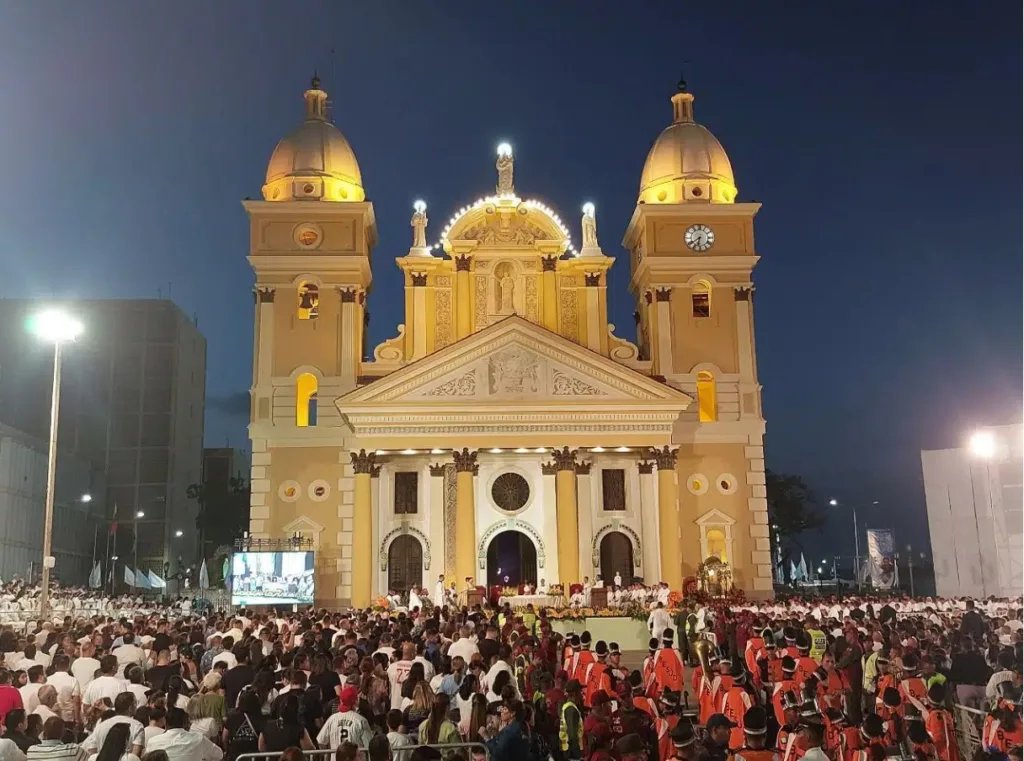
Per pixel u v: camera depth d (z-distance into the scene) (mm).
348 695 15273
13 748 12680
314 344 58375
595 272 60781
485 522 56000
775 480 96125
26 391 114438
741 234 61031
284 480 56875
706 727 15312
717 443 58250
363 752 13891
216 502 118812
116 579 110875
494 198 60469
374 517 55344
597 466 57000
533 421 54531
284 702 15695
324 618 32062
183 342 121375
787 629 27281
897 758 15078
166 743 13422
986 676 23141
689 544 57000
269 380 57781
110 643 23156
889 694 16750
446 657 22672
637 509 56562
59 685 16922
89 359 116688
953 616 38000
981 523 55312
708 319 59938
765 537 57188
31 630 31688
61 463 103375
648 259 60094
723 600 50375
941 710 16703
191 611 54156
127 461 115062
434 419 54344
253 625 28703
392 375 53969
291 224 59500
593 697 15328
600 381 54906
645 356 62031
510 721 14555
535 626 33062
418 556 56000
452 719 16391
